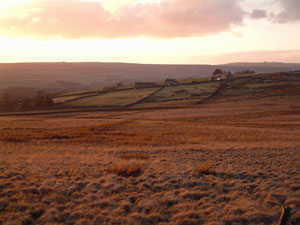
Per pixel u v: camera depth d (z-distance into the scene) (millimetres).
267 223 7789
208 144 28250
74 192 9641
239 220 7883
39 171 12703
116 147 26422
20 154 20281
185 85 145500
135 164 14805
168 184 11109
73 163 15406
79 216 7754
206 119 57375
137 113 71938
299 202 9344
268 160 17781
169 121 55062
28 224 7238
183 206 8812
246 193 10414
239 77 158250
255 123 49719
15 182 10297
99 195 9492
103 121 54719
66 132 38594
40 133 37156
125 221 7582
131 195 9625
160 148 24766
